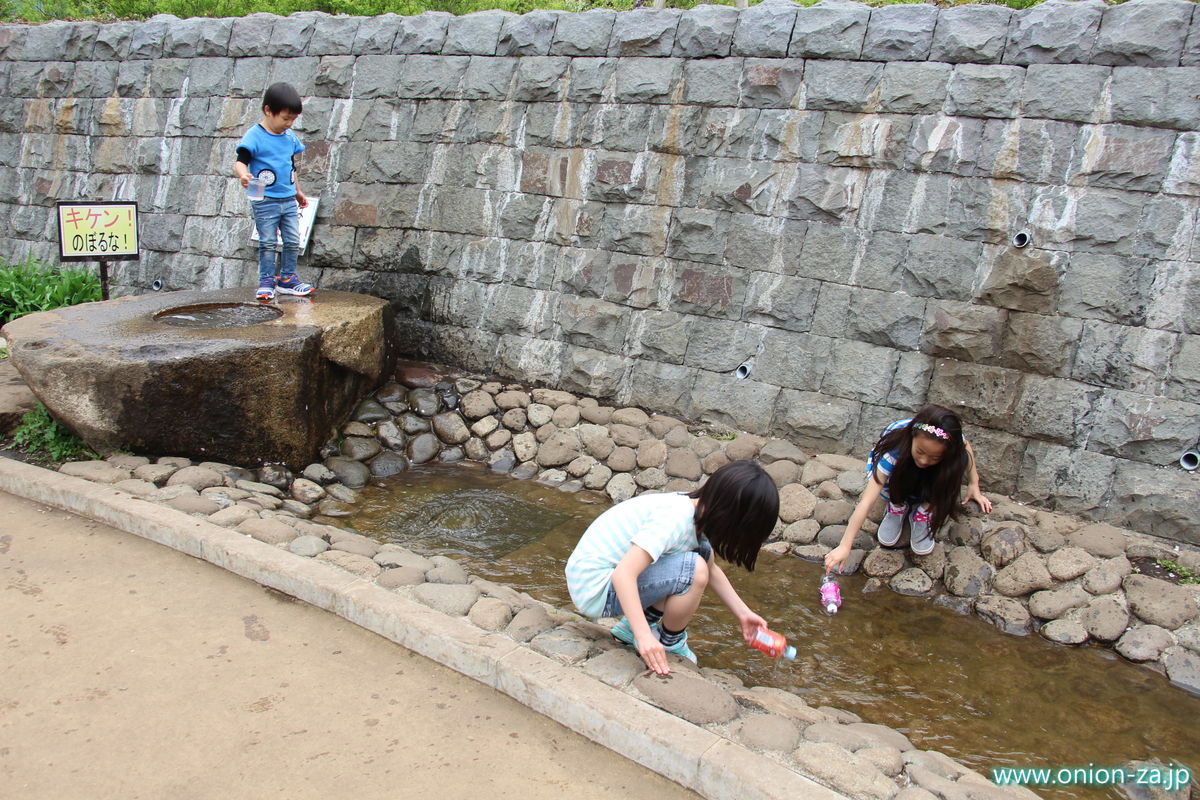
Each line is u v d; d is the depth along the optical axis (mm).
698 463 5285
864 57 5180
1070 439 4625
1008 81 4773
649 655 2846
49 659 2973
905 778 2592
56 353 4699
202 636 3193
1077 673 3701
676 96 5727
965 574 4309
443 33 6605
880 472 4246
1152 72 4480
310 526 4168
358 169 6902
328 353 5406
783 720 2752
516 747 2680
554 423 5848
